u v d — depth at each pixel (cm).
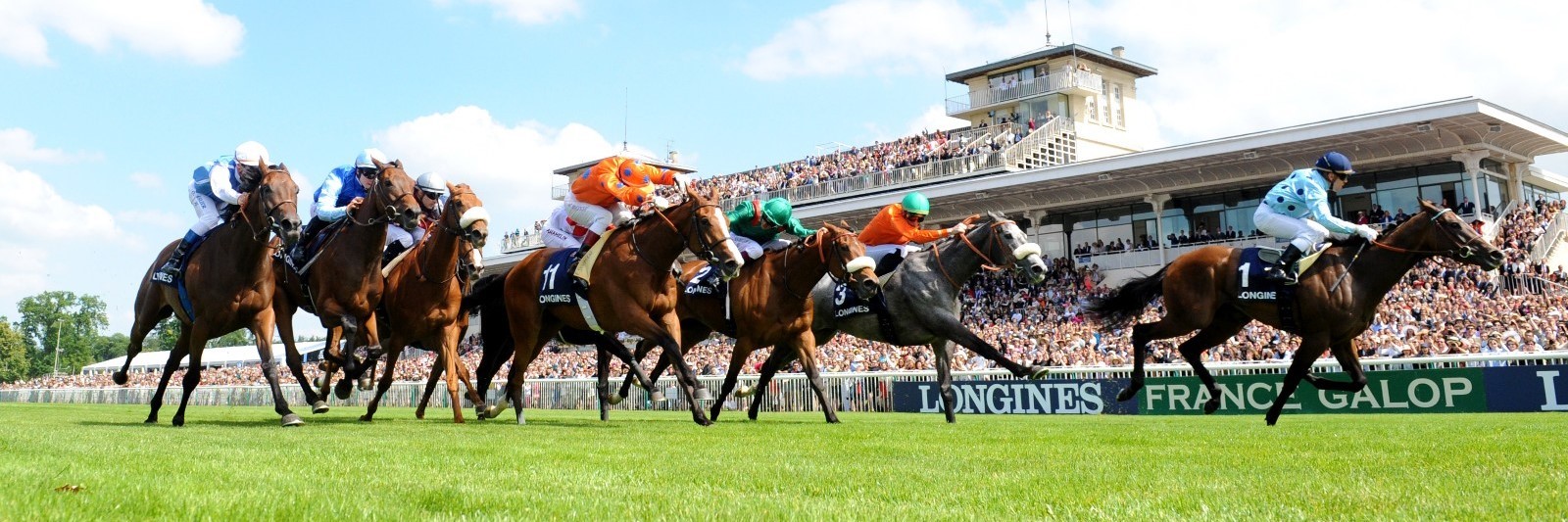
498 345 889
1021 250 815
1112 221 2497
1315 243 707
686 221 693
